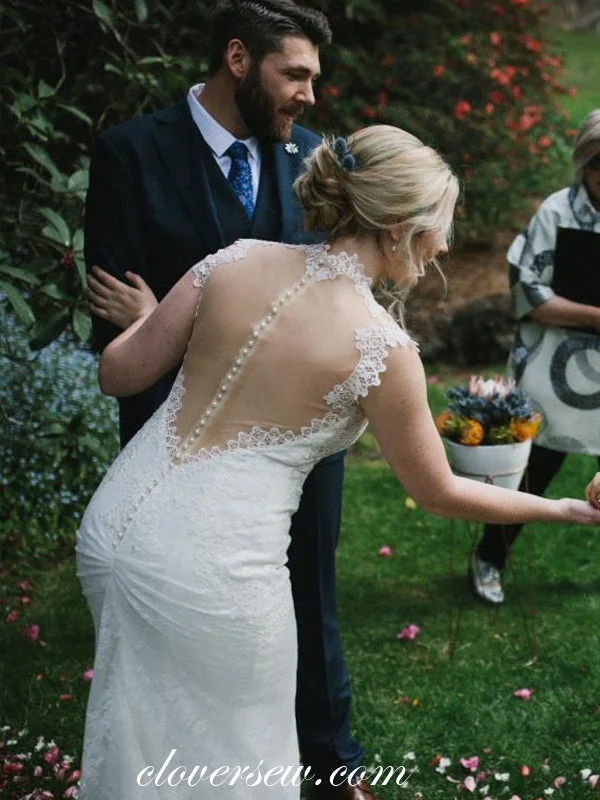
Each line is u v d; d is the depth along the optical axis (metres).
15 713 3.15
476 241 7.23
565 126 8.44
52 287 3.10
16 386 4.48
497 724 3.07
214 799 2.12
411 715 3.12
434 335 6.09
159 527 2.05
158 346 2.21
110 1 3.88
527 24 7.86
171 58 3.64
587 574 3.95
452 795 2.81
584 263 3.40
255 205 2.62
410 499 4.57
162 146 2.57
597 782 2.79
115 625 2.09
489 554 3.76
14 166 3.54
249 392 2.06
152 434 2.16
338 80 6.64
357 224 2.09
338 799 2.75
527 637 3.52
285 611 2.12
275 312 2.07
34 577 4.00
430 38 7.20
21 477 4.21
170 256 2.58
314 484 2.58
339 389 2.02
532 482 3.72
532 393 3.59
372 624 3.64
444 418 3.25
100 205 2.58
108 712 2.10
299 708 2.75
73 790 2.74
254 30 2.43
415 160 2.00
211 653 2.04
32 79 3.81
